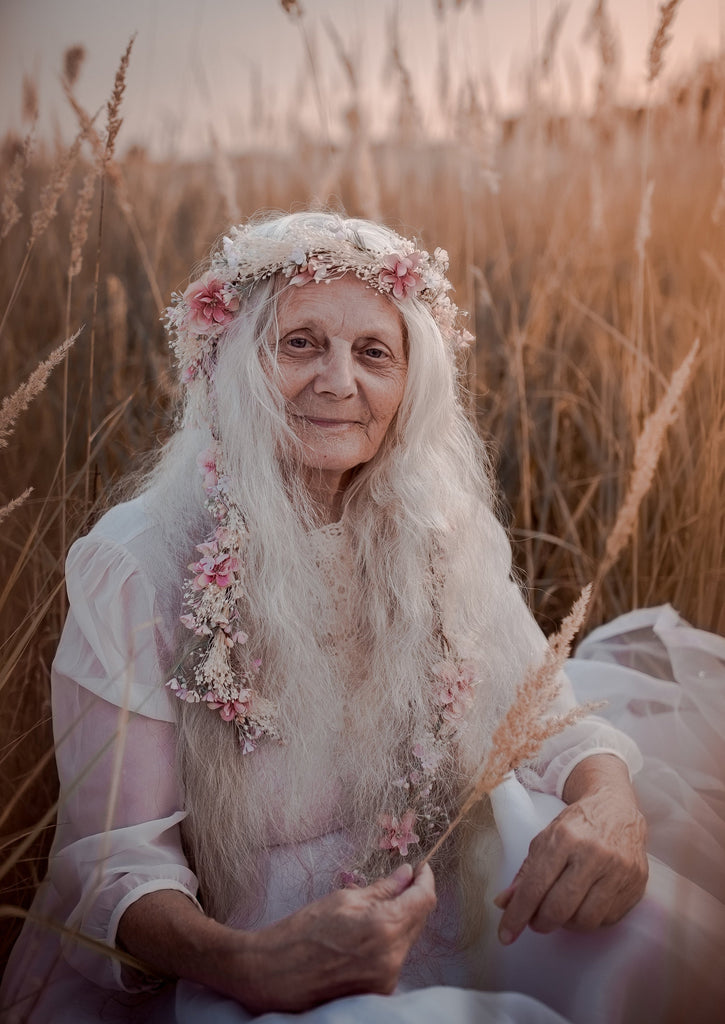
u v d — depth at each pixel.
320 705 1.11
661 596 1.91
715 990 0.98
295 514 1.13
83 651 1.09
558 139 2.50
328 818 1.14
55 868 1.05
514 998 0.93
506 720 0.93
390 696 1.16
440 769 1.18
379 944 0.89
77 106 1.44
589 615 1.81
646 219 1.96
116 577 1.09
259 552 1.10
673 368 2.09
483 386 2.20
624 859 1.01
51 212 1.46
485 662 1.24
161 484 1.19
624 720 1.49
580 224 2.49
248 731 1.08
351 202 2.42
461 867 1.16
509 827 1.14
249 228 1.19
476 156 2.18
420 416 1.18
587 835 1.02
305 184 2.48
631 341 2.17
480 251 2.62
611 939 1.01
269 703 1.09
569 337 2.40
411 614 1.18
